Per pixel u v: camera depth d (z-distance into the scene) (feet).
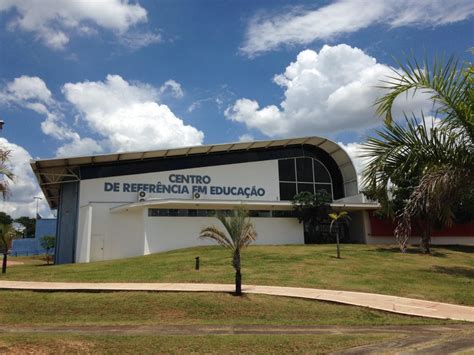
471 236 146.61
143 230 116.06
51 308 49.85
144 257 100.07
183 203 115.65
